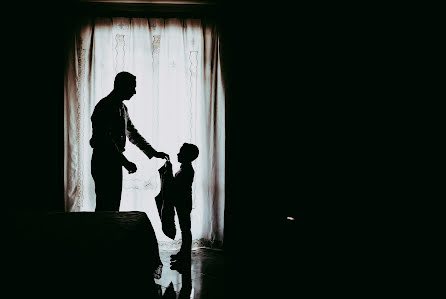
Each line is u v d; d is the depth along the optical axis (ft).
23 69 11.00
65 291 3.60
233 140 11.35
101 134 7.98
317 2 10.56
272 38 11.16
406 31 9.04
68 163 11.25
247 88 11.30
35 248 4.53
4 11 10.86
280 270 9.09
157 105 11.31
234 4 11.32
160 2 11.34
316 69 10.57
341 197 10.01
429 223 8.49
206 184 11.50
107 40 11.34
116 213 6.75
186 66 11.42
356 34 9.87
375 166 9.45
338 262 9.18
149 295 5.98
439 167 8.48
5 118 10.94
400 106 9.11
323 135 10.41
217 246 11.37
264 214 11.24
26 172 11.09
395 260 8.80
